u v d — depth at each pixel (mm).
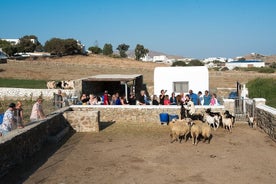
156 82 24812
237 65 113000
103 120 19609
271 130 14984
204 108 18797
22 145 11266
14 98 31484
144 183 9328
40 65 59344
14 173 10055
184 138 14969
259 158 11789
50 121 14641
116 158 11875
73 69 58406
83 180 9562
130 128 17562
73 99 23656
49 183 9289
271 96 29734
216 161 11430
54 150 12961
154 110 19094
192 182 9391
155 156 12109
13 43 96125
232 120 17062
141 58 113875
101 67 61469
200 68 24156
